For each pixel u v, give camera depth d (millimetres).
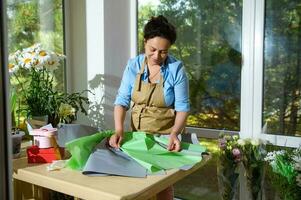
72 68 2244
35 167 1248
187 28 1905
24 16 1982
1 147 529
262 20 1663
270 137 1668
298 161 1279
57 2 2152
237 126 1795
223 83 1814
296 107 1624
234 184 1518
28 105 1734
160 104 1460
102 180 1081
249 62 1716
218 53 1816
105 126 2105
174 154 1281
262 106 1713
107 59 2049
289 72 1631
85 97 2082
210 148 1858
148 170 1151
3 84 521
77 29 2182
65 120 1818
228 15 1767
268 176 1558
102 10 2000
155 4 2021
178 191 2027
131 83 1506
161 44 1340
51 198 1572
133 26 2109
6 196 544
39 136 1347
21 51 1740
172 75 1422
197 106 1912
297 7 1578
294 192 1277
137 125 1505
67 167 1229
